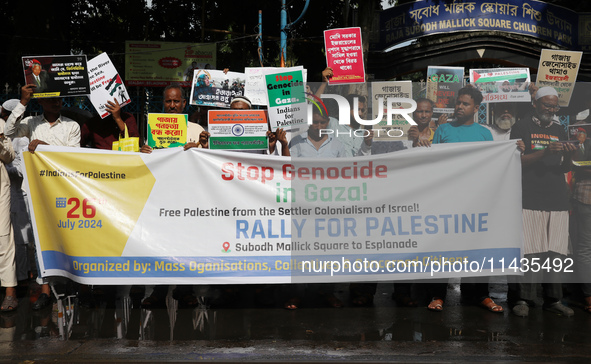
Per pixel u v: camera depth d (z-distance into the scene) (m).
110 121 6.07
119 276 5.24
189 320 5.23
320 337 4.77
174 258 5.25
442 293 5.57
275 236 5.30
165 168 5.29
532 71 12.01
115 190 5.27
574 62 5.42
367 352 4.41
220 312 5.51
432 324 5.12
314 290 6.25
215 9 14.64
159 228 5.27
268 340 4.69
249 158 5.31
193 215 5.29
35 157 5.27
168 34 15.57
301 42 15.06
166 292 5.85
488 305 5.56
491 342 4.64
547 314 5.45
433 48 11.66
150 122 5.48
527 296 5.39
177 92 6.12
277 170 5.33
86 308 5.63
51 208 5.25
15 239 6.20
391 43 11.89
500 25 11.75
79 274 5.22
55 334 4.84
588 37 12.04
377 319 5.27
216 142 5.48
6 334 4.84
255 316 5.37
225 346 4.55
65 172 5.27
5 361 4.24
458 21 11.74
